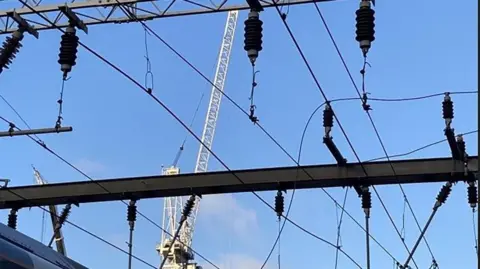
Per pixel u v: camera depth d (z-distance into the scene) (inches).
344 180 769.6
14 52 563.8
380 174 761.6
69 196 813.9
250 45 546.6
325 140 732.7
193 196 808.3
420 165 756.6
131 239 811.4
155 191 805.2
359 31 527.5
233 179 790.5
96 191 811.4
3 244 555.8
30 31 585.0
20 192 821.9
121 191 807.7
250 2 547.8
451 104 730.8
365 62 534.9
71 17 557.3
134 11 639.1
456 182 763.4
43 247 672.4
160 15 639.1
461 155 742.5
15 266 555.5
